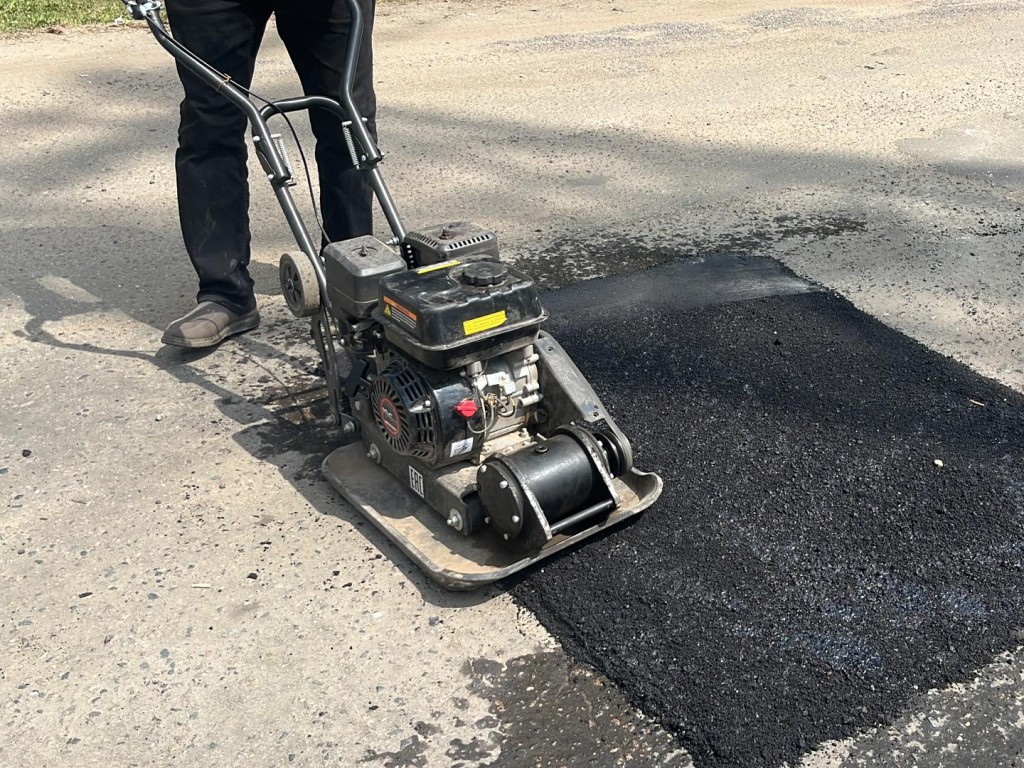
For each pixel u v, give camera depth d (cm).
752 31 948
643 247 530
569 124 710
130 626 294
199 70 361
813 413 390
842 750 253
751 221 562
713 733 257
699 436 376
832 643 284
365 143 368
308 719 264
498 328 297
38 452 370
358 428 357
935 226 556
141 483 354
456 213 568
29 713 266
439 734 260
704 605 297
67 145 659
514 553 305
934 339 444
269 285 493
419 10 1007
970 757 252
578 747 255
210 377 417
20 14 923
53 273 501
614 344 437
